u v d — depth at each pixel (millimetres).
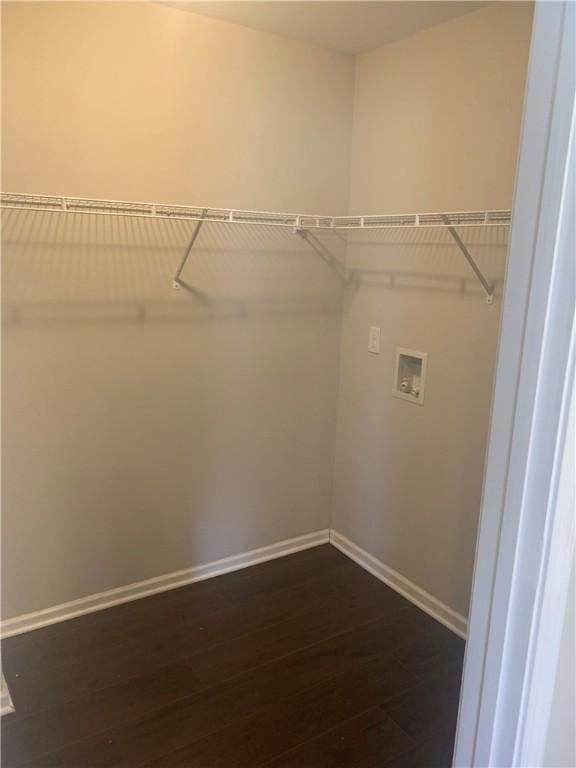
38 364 2113
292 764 1746
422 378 2428
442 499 2410
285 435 2781
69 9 1948
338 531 2979
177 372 2416
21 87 1915
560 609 973
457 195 2205
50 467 2215
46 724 1857
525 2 1900
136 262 2232
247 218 2449
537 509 899
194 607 2479
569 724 1135
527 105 835
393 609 2520
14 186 1962
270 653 2217
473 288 2182
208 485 2607
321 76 2520
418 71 2307
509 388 904
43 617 2320
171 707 1939
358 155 2641
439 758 1779
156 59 2133
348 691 2041
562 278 826
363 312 2701
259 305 2564
